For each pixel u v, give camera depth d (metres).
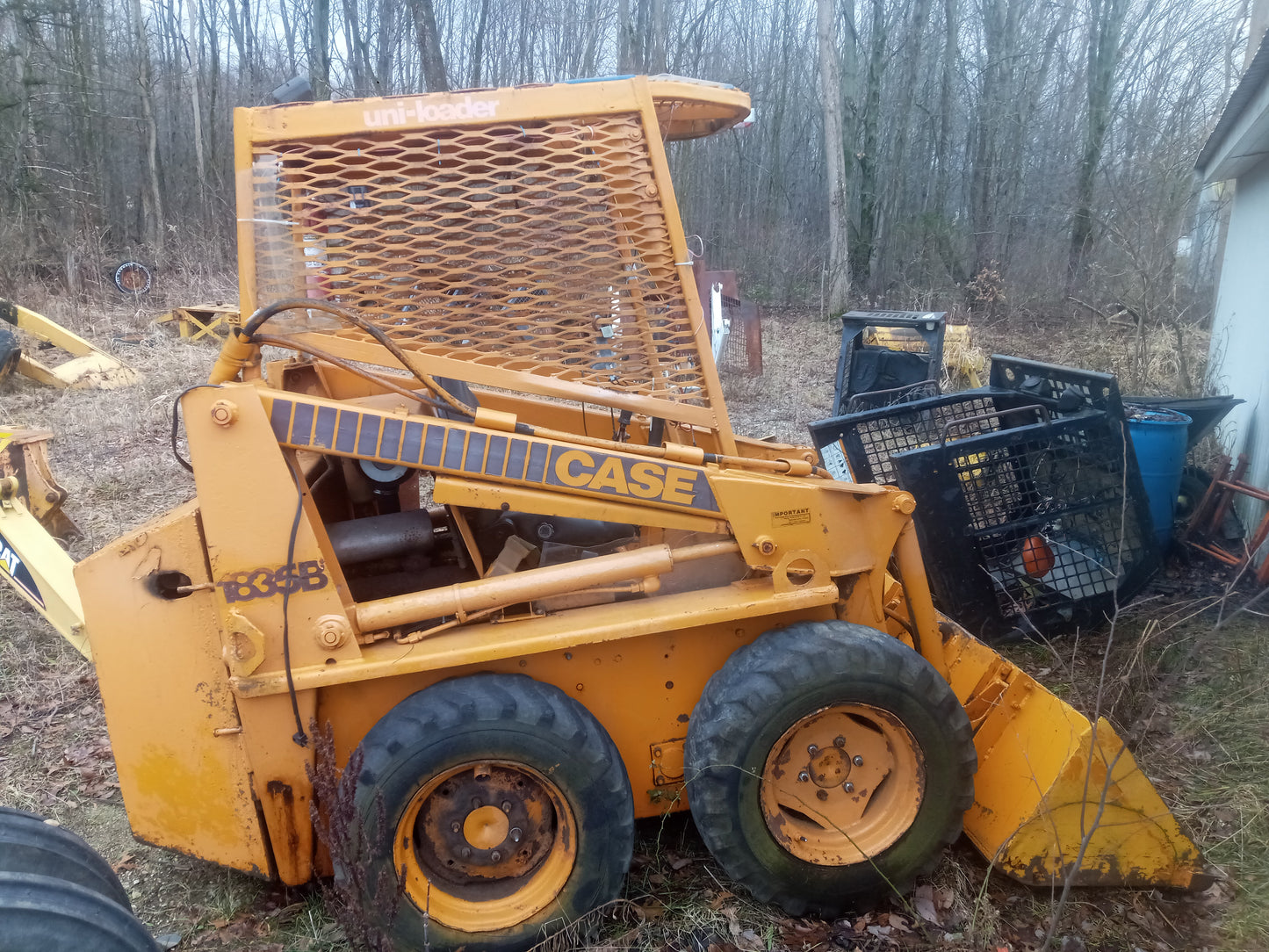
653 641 2.58
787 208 23.30
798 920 2.58
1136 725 3.33
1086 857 2.61
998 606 4.05
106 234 17.55
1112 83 15.87
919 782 2.54
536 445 2.41
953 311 16.23
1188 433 5.20
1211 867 2.74
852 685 2.41
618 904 2.56
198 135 19.27
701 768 2.41
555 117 2.42
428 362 2.42
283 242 2.36
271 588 2.26
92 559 2.32
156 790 2.40
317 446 2.29
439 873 2.44
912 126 22.72
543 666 2.50
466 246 2.43
